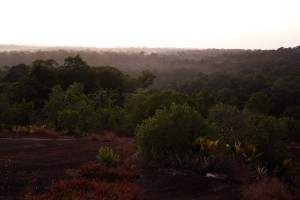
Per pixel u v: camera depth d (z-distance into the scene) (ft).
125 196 22.76
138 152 33.63
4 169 28.73
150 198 23.79
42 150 39.65
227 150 33.01
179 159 30.32
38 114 95.61
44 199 21.56
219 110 40.57
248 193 24.84
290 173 34.65
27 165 30.63
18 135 55.57
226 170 29.40
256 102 142.61
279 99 194.29
